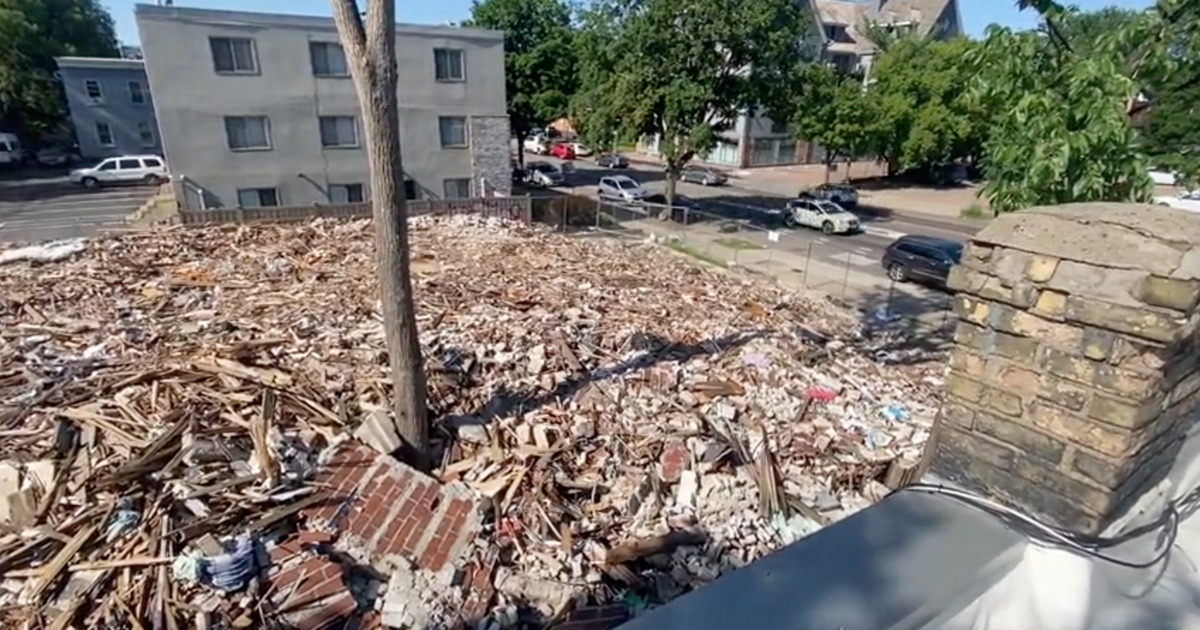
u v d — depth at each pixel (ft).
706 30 67.77
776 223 78.64
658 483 19.60
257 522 15.71
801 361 29.84
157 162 97.25
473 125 75.51
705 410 23.43
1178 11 11.35
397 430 18.78
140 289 31.91
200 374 20.74
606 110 75.25
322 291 32.30
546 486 18.81
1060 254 5.24
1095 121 10.87
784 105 76.43
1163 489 6.00
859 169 129.49
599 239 61.05
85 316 27.43
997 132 13.00
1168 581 5.22
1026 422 5.58
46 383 19.89
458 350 24.80
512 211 71.15
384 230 16.53
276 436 18.30
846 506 19.80
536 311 31.30
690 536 17.98
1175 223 5.03
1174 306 4.58
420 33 70.08
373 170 16.11
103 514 15.12
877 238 70.13
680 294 39.32
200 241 42.98
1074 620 4.93
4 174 104.06
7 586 13.51
